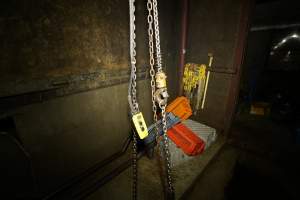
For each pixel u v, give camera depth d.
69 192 2.51
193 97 4.23
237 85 3.55
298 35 6.26
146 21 3.23
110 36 2.65
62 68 2.16
